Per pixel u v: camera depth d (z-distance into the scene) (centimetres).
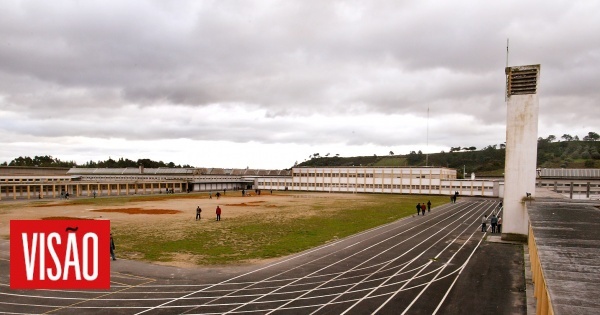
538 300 1523
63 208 6525
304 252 3153
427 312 1816
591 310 869
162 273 2467
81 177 12581
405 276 2439
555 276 1174
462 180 11931
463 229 4516
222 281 2295
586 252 1517
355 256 3012
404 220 5403
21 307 1850
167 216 5597
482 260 2889
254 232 4181
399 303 1938
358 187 13662
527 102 3606
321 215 5956
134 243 3478
